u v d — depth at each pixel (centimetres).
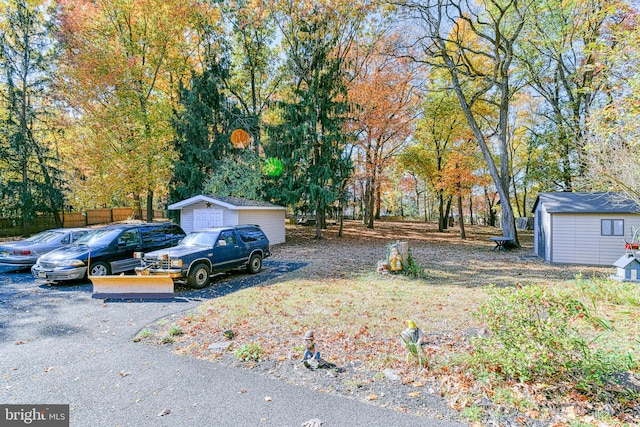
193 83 2188
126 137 2161
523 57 2041
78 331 601
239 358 478
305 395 379
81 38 2083
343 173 2098
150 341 551
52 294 873
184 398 375
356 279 1048
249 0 2289
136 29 2375
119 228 1118
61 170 2364
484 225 3738
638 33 649
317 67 2141
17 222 2212
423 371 419
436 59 2231
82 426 325
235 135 2266
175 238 1225
